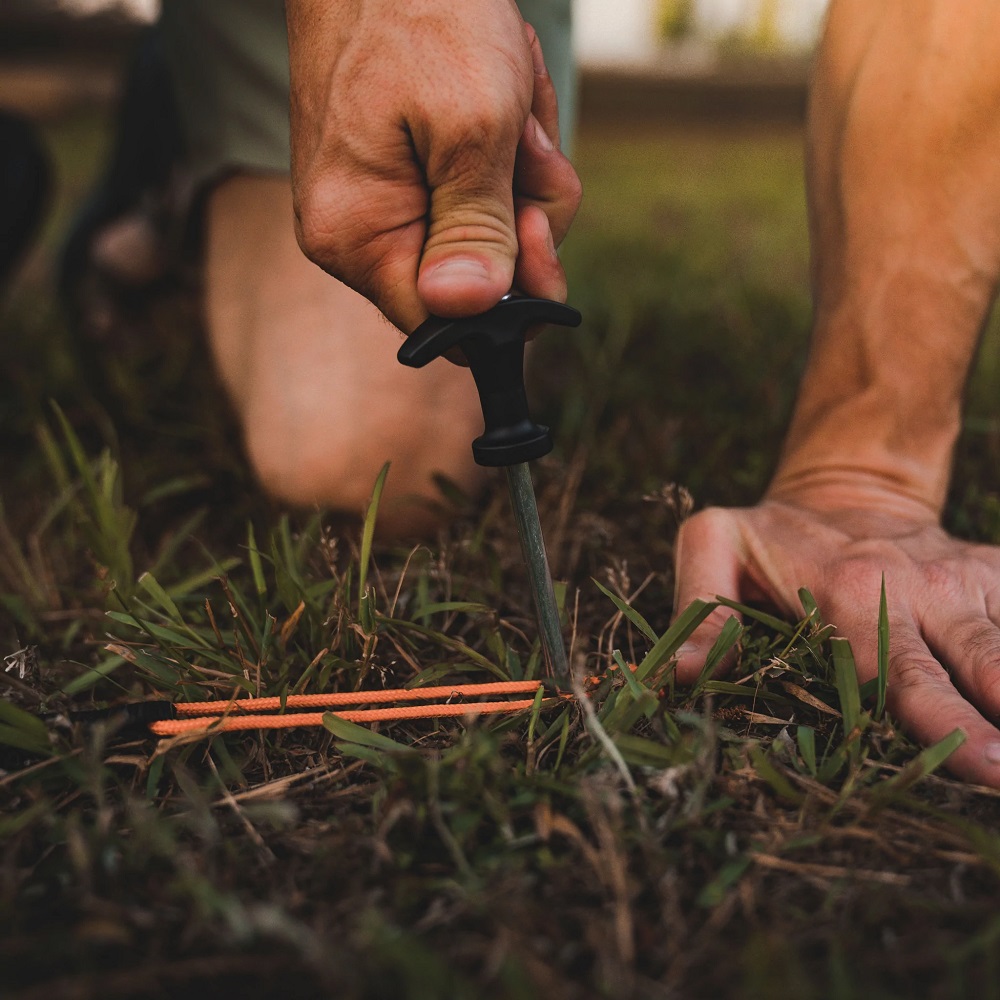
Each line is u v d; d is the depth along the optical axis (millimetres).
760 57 5562
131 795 480
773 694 518
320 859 443
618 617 565
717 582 578
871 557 565
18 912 418
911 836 454
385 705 540
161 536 754
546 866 433
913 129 594
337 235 473
